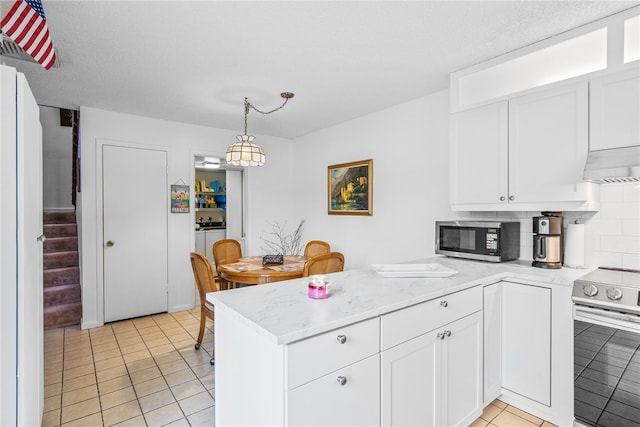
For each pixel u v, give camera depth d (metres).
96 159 3.56
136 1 1.71
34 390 1.62
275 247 4.98
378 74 2.65
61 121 5.14
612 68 1.82
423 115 3.19
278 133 4.75
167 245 4.03
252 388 1.24
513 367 2.03
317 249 3.90
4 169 1.24
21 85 1.28
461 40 2.12
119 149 3.69
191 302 4.22
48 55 1.63
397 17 1.86
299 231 4.97
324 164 4.47
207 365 2.66
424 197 3.20
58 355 2.84
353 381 1.25
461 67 2.52
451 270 1.96
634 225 2.02
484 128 2.40
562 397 1.83
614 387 1.61
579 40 2.00
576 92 1.96
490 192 2.36
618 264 2.07
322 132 4.49
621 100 1.79
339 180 4.18
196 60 2.40
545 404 1.90
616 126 1.81
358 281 1.82
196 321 3.73
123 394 2.25
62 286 3.87
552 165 2.05
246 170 4.73
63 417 2.00
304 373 1.10
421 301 1.52
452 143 2.60
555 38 2.05
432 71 2.60
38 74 2.64
